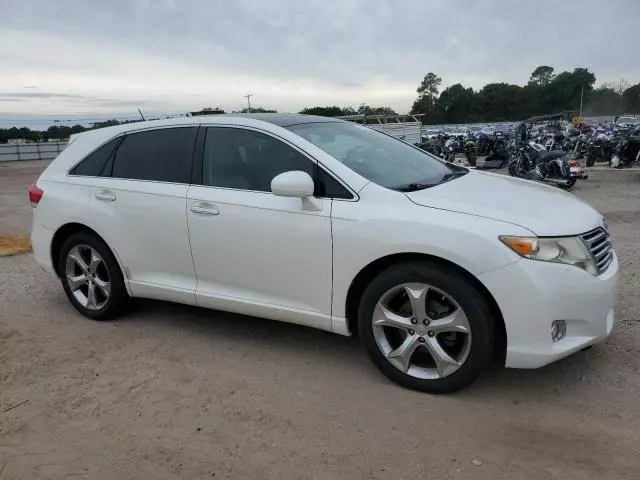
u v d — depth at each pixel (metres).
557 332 3.07
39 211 4.82
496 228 3.01
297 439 2.94
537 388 3.33
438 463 2.70
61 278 4.85
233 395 3.40
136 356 3.99
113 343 4.23
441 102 108.94
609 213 9.03
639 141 15.09
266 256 3.68
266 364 3.79
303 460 2.77
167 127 4.27
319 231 3.45
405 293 3.32
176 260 4.12
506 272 2.96
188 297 4.12
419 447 2.83
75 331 4.50
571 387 3.33
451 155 20.03
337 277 3.45
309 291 3.59
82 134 4.85
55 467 2.79
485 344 3.09
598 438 2.84
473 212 3.12
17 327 4.62
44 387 3.59
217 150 4.00
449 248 3.04
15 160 35.16
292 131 3.80
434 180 3.79
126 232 4.30
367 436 2.94
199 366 3.80
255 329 4.39
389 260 3.33
